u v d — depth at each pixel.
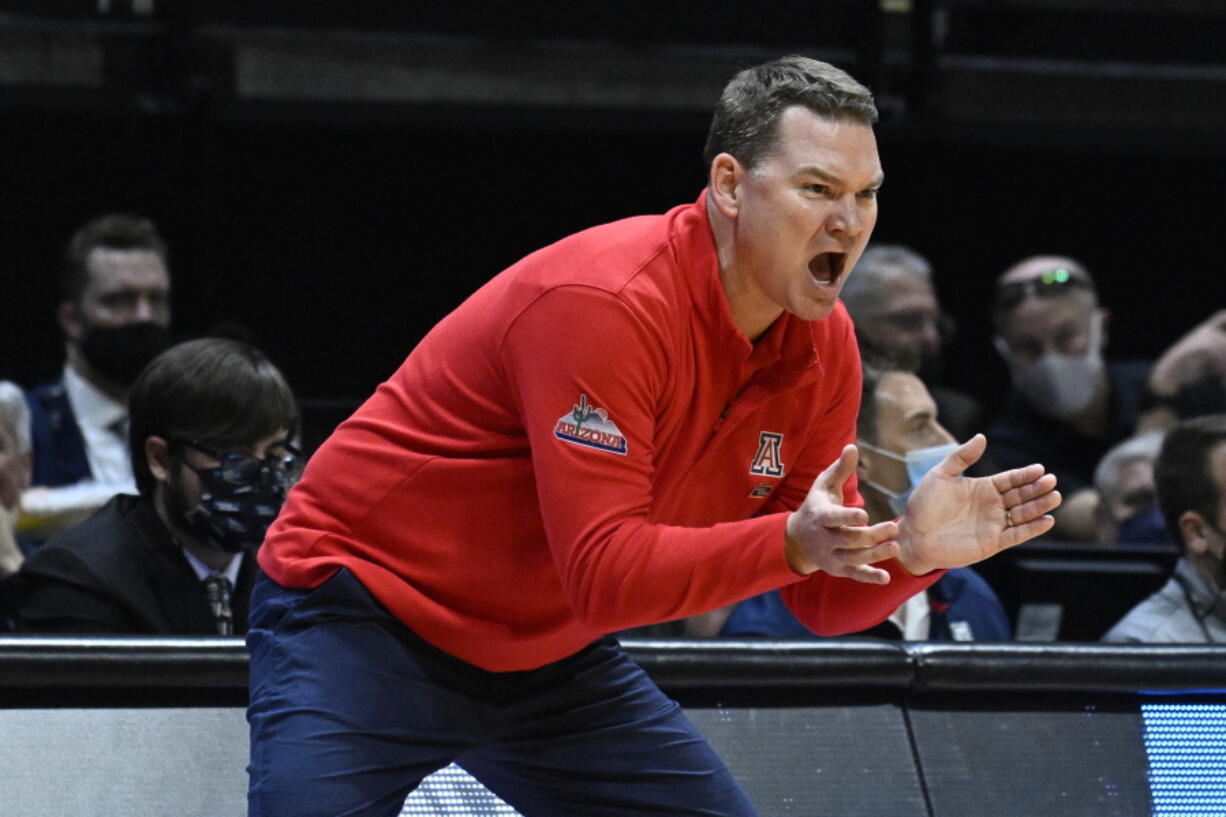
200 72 18.92
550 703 8.16
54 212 19.11
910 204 20.70
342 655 7.57
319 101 19.27
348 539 7.74
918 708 9.81
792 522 6.76
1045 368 18.47
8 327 19.25
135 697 8.87
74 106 18.64
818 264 7.35
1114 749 9.86
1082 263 21.34
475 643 7.77
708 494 7.97
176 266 19.33
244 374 10.51
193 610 10.48
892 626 12.30
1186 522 12.48
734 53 19.91
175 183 19.22
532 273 7.36
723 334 7.41
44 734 8.64
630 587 6.89
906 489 12.33
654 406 7.30
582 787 8.24
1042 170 21.00
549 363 7.11
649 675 9.38
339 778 7.38
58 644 8.70
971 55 20.38
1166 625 12.40
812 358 7.75
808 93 7.19
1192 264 21.52
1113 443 18.78
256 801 7.43
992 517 7.07
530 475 7.56
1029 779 9.69
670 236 7.41
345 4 19.11
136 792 8.65
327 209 19.88
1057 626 13.04
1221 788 9.89
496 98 19.64
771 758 9.46
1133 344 21.66
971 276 21.11
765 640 9.64
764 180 7.18
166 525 10.64
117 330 14.83
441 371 7.71
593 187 20.38
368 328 20.20
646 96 19.95
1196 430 12.52
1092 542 15.91
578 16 19.62
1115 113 20.70
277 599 7.81
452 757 7.96
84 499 13.77
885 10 20.25
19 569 11.28
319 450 8.04
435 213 20.16
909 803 9.48
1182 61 20.75
